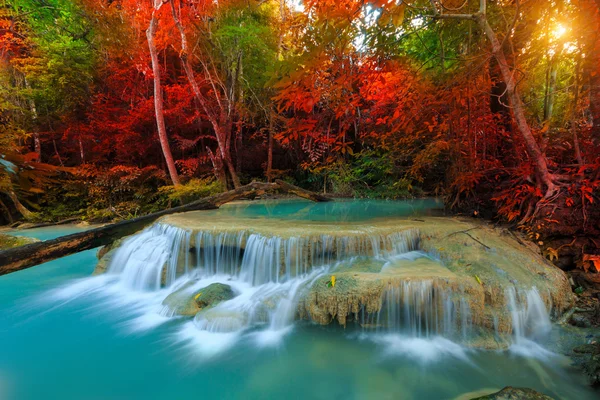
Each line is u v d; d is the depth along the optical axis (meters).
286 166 15.73
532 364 3.08
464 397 2.73
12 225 11.31
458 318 3.45
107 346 3.72
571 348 3.16
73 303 4.91
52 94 12.70
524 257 4.02
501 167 5.68
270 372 3.19
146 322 4.26
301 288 4.00
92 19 12.83
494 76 5.66
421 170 10.54
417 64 5.69
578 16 3.60
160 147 14.84
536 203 4.60
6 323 4.27
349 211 7.96
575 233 4.23
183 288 4.86
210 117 12.23
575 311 3.66
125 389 3.05
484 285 3.52
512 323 3.36
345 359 3.33
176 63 15.20
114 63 13.49
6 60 12.57
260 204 10.15
